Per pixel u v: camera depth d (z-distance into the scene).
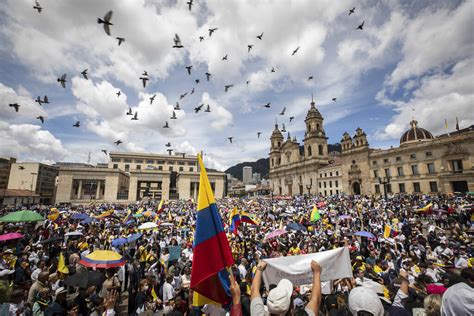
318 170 83.12
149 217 27.78
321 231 18.59
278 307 2.06
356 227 20.98
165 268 9.96
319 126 91.06
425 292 5.89
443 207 23.98
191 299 5.83
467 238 13.06
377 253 11.78
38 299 6.20
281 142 114.44
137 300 7.30
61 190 64.31
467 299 2.57
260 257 10.23
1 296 3.28
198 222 3.68
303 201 47.72
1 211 31.44
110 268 8.02
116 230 19.00
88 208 44.22
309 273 4.19
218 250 3.56
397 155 57.38
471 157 44.31
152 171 74.75
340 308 5.12
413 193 52.38
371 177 63.16
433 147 50.56
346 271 4.43
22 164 83.75
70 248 12.81
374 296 2.79
